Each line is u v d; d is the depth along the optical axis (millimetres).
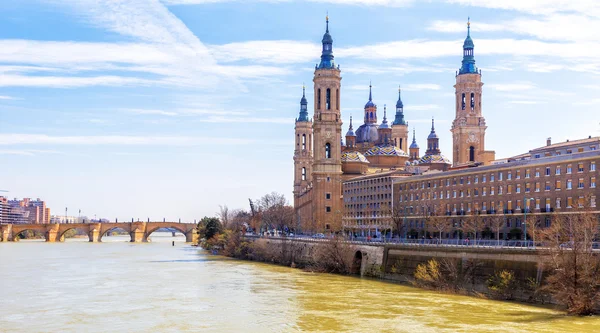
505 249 114750
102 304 114000
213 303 114188
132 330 90500
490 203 168375
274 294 125312
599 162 135500
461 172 180500
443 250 131750
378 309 104438
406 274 144375
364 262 164125
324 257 177125
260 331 88750
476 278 120750
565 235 117500
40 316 102000
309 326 91375
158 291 131875
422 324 90875
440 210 181375
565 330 84562
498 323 90250
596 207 134625
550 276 99438
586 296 95875
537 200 151875
